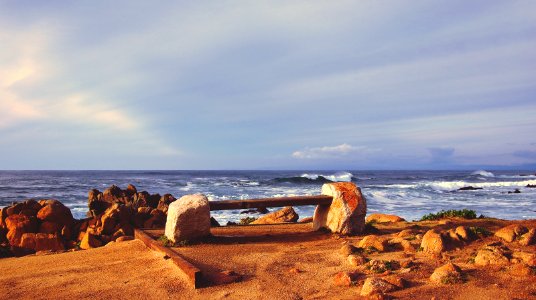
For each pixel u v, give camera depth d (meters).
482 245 7.04
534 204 29.70
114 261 7.37
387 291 4.96
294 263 6.69
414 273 5.66
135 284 5.92
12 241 13.53
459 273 5.36
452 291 4.87
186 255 7.25
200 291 5.47
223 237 8.87
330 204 9.59
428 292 4.88
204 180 65.44
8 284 6.40
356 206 9.22
